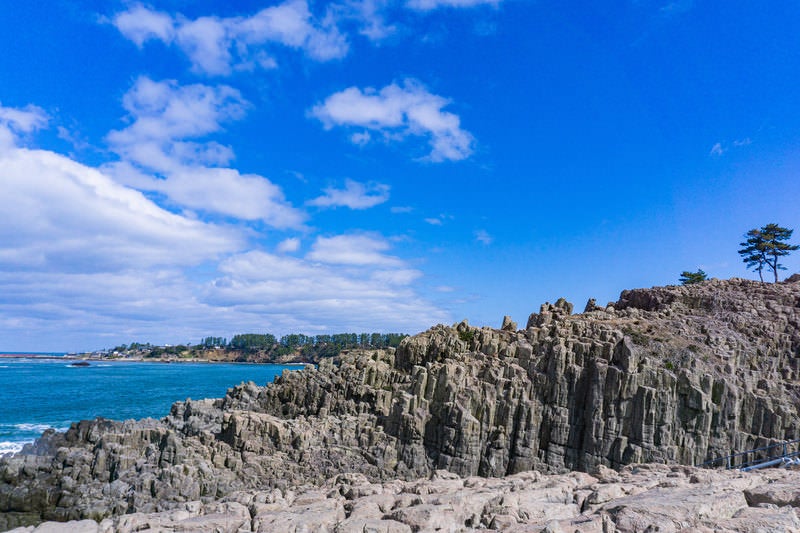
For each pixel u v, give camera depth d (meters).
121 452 58.09
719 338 64.56
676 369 59.53
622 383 57.97
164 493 53.19
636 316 74.81
